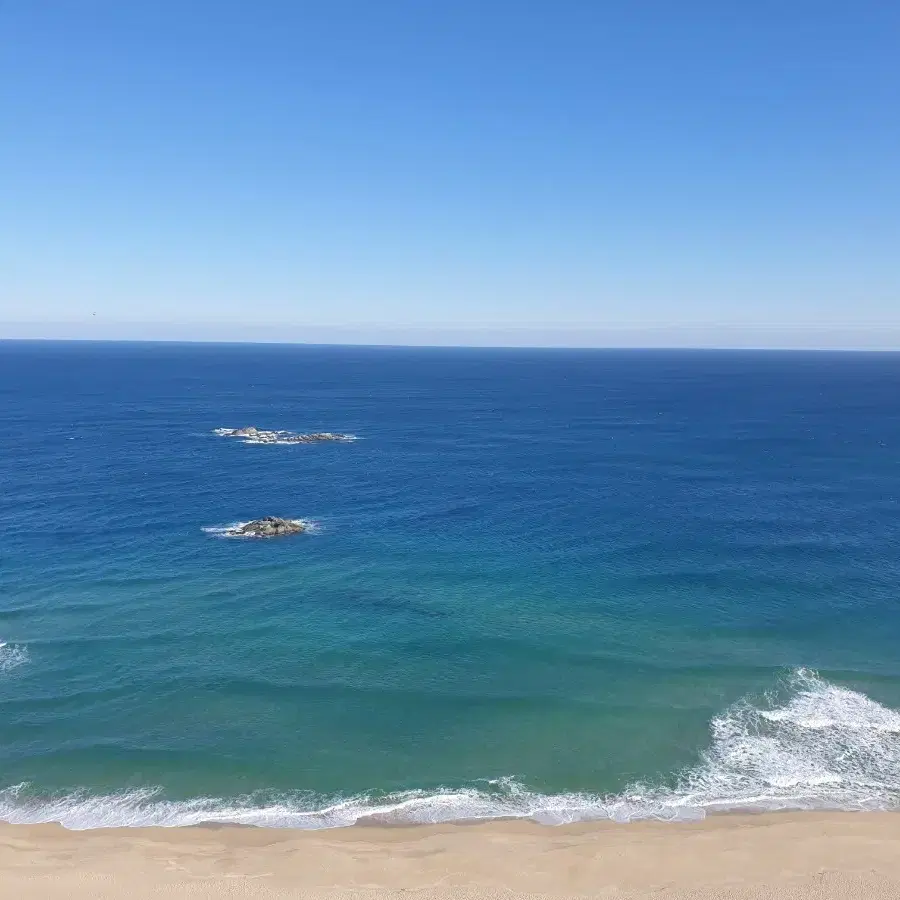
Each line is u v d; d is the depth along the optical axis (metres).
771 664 32.28
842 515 59.25
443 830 21.67
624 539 52.09
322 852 20.53
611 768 24.81
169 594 40.72
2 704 28.62
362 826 21.92
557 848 20.75
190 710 28.42
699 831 21.53
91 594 40.69
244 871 19.69
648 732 26.97
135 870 19.66
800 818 22.17
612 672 31.55
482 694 29.61
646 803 22.98
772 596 40.59
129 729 27.09
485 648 33.84
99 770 24.55
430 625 36.44
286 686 30.28
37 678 30.77
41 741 26.22
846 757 25.42
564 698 29.30
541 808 22.78
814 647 34.09
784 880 19.44
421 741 26.45
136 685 30.27
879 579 43.47
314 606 38.97
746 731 27.00
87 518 57.94
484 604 39.25
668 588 41.75
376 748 26.02
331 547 50.19
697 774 24.50
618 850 20.64
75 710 28.34
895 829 21.61
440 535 53.44
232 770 24.66
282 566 45.84
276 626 36.28
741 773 24.53
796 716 28.03
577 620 37.12
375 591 41.25
